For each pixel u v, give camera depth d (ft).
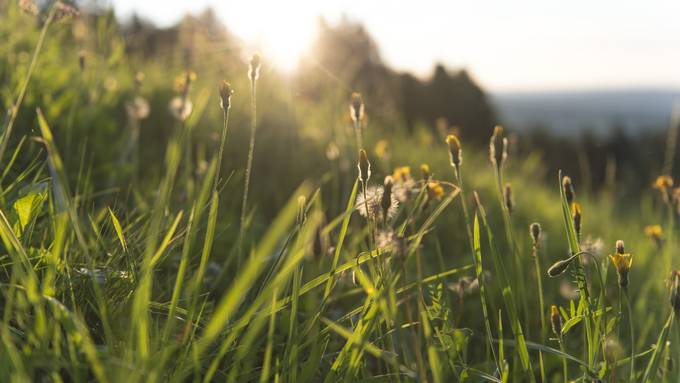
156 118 14.16
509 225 6.26
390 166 17.72
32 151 8.09
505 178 21.15
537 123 95.66
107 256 5.82
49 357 3.89
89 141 10.28
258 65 5.39
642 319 8.45
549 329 7.61
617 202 21.49
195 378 3.84
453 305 8.63
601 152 56.59
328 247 6.73
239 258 5.43
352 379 4.67
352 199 4.79
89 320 4.95
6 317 3.84
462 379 5.27
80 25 14.57
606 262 5.88
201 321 5.32
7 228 4.24
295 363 4.47
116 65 16.08
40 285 4.61
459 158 5.32
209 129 14.48
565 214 5.36
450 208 13.91
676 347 4.99
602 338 5.21
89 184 8.79
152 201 8.73
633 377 4.94
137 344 3.84
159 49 24.50
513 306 5.31
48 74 12.14
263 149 14.75
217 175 4.60
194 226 4.23
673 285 4.80
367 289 4.54
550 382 7.14
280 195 13.37
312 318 4.94
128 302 5.00
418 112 73.61
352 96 6.20
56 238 4.15
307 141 16.19
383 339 5.31
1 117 8.50
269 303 4.80
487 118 86.07
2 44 12.57
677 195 8.50
